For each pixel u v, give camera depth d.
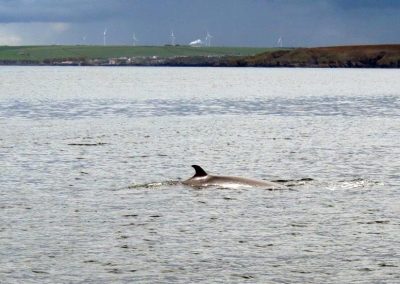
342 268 72.19
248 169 134.12
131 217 92.25
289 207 97.69
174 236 83.12
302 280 69.00
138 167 135.62
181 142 175.62
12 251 77.06
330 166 136.88
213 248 78.56
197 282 68.44
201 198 103.50
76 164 138.50
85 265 72.88
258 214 93.75
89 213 94.56
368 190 110.31
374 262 73.88
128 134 194.00
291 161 143.75
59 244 79.81
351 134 196.38
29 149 160.25
